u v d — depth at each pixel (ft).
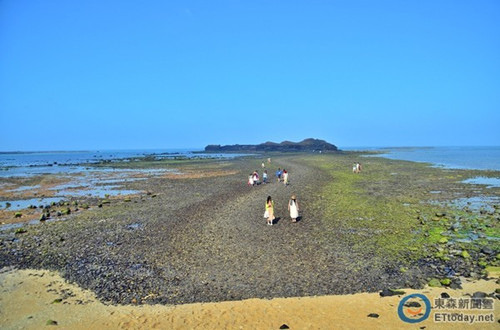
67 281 48.34
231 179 162.50
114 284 46.73
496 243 60.49
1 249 62.64
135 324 36.55
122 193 129.59
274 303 40.11
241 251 57.31
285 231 68.54
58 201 115.55
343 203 96.53
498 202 99.71
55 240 67.46
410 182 145.18
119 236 68.69
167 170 230.89
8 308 41.09
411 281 45.21
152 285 45.98
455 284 43.37
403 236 64.85
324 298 41.04
